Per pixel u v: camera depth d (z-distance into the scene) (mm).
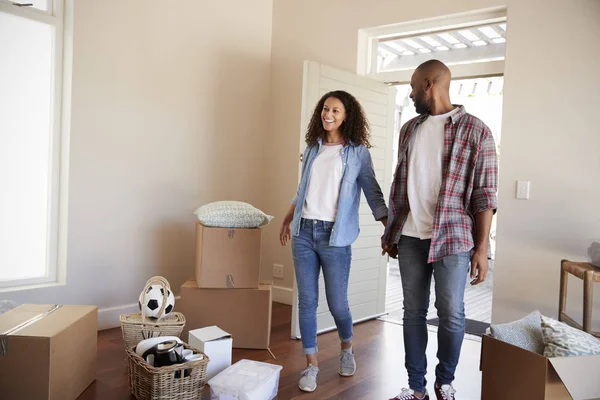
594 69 3117
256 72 4473
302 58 4414
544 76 3281
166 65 3734
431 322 4180
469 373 2852
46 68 3209
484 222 2027
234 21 4246
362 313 3943
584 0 3150
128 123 3512
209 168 4109
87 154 3291
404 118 7223
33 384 2049
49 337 2043
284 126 4504
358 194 2508
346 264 2492
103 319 3402
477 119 2051
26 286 3102
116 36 3410
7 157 3066
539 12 3301
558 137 3229
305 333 2525
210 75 4070
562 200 3209
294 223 2492
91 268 3348
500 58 3643
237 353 3062
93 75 3297
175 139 3830
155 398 2168
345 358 2730
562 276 3004
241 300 3146
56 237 3258
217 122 4152
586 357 1658
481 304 5188
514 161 3379
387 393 2531
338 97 2432
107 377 2588
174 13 3770
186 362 2227
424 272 2176
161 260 3764
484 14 3590
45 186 3240
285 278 4496
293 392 2494
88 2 3246
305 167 2520
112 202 3445
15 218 3117
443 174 2066
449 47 3912
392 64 4184
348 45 4152
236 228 3137
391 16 3924
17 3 3025
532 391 1690
